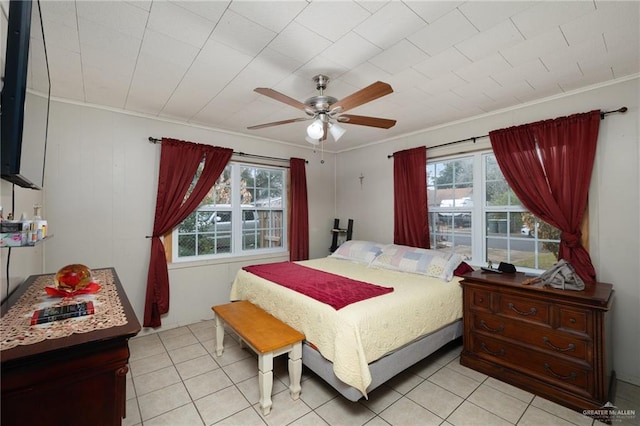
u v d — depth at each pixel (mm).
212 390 2176
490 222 3156
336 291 2289
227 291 3805
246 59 2010
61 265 2748
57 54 1945
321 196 4820
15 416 933
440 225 3600
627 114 2262
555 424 1807
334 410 1947
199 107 2957
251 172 4141
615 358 2303
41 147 1646
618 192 2303
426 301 2303
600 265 2377
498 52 1923
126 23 1620
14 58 1080
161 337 3113
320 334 1961
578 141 2436
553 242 2695
